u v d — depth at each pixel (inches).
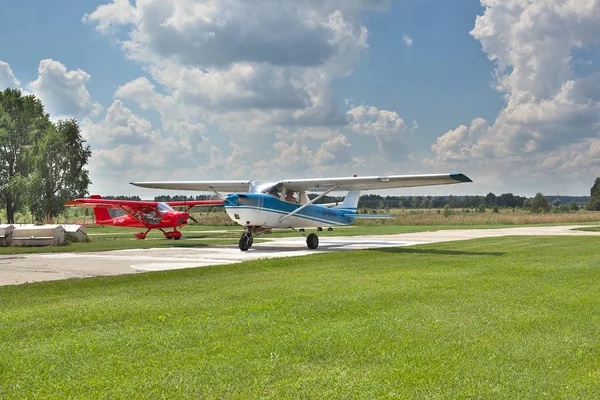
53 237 759.7
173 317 232.4
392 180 641.6
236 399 134.8
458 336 196.1
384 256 528.4
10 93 2475.4
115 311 244.5
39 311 246.4
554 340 190.2
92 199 1039.6
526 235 936.9
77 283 348.5
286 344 184.2
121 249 691.4
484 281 338.0
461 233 1101.7
